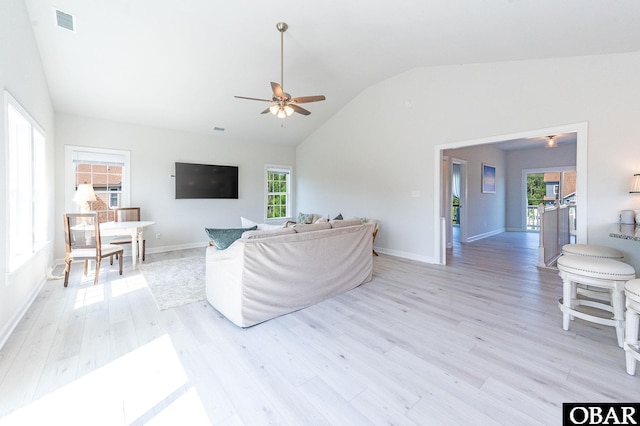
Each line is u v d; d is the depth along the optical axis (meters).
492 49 3.56
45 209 3.71
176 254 5.42
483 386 1.67
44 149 3.70
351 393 1.63
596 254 2.63
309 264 2.92
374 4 2.93
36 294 3.17
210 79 4.48
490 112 4.04
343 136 6.35
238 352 2.05
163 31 3.40
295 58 4.23
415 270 4.30
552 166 7.93
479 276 3.97
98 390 1.65
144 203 5.52
